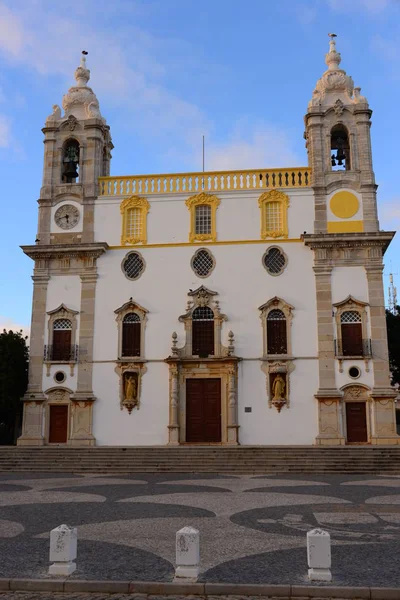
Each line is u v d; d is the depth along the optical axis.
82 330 38.94
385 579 10.34
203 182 40.41
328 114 40.38
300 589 9.77
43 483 25.50
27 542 13.50
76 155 42.53
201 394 37.75
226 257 39.03
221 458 31.11
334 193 39.16
